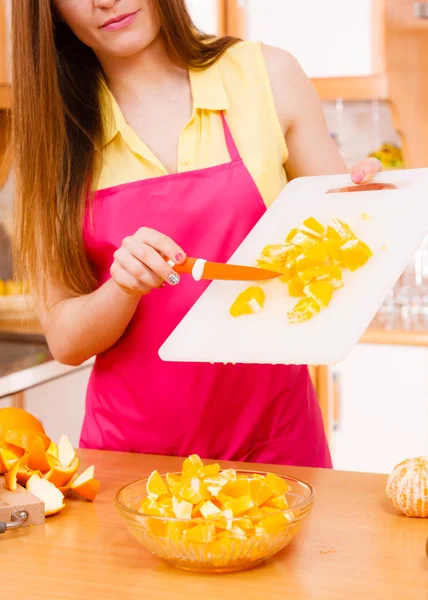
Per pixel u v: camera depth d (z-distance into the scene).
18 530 1.03
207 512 0.90
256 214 1.43
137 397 1.44
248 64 1.47
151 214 1.42
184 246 1.43
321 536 0.98
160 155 1.46
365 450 2.67
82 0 1.31
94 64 1.48
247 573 0.90
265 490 0.95
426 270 2.84
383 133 3.21
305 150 1.49
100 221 1.44
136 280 1.16
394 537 0.98
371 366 2.63
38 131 1.40
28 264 1.47
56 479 1.13
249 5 2.77
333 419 2.68
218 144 1.44
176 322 1.41
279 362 1.07
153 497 0.96
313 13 2.74
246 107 1.45
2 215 2.82
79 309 1.38
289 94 1.47
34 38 1.39
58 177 1.43
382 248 1.15
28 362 2.31
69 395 2.48
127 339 1.44
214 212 1.42
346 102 3.22
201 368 1.40
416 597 0.83
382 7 2.69
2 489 1.10
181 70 1.49
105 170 1.44
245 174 1.42
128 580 0.89
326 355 1.05
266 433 1.44
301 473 1.21
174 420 1.43
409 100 2.73
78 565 0.93
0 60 2.50
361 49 2.73
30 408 2.37
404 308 2.81
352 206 1.25
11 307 2.61
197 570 0.90
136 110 1.48
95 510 1.09
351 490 1.13
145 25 1.36
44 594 0.86
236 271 1.11
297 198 1.32
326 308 1.11
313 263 1.13
